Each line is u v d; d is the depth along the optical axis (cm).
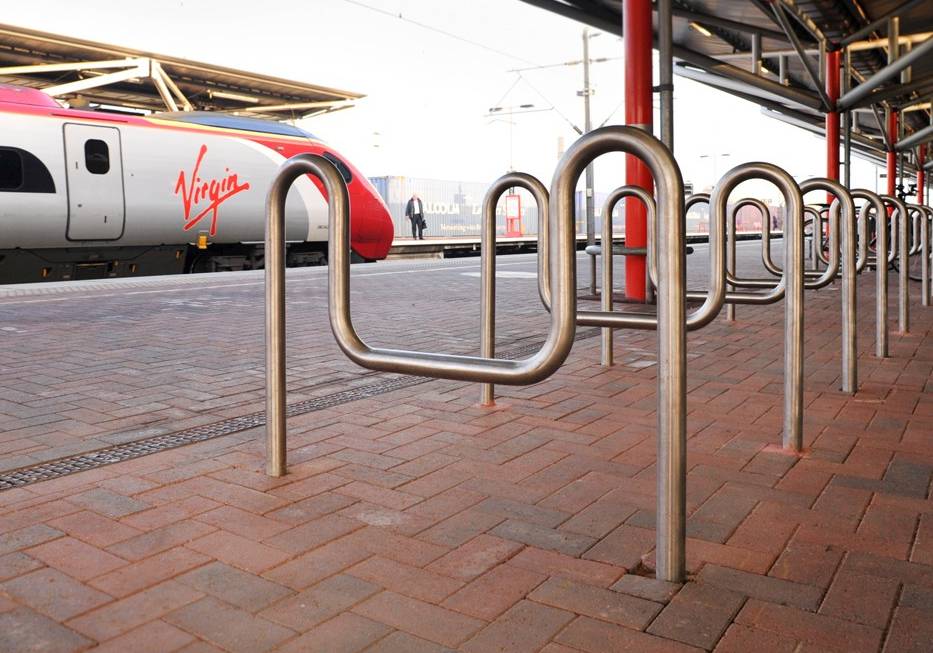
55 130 1460
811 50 1496
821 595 221
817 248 782
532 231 3725
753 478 320
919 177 3534
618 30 1131
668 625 206
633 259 890
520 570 240
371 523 277
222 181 1711
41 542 261
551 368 221
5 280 1444
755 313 841
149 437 387
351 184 1917
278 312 321
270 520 280
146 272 1658
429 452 358
